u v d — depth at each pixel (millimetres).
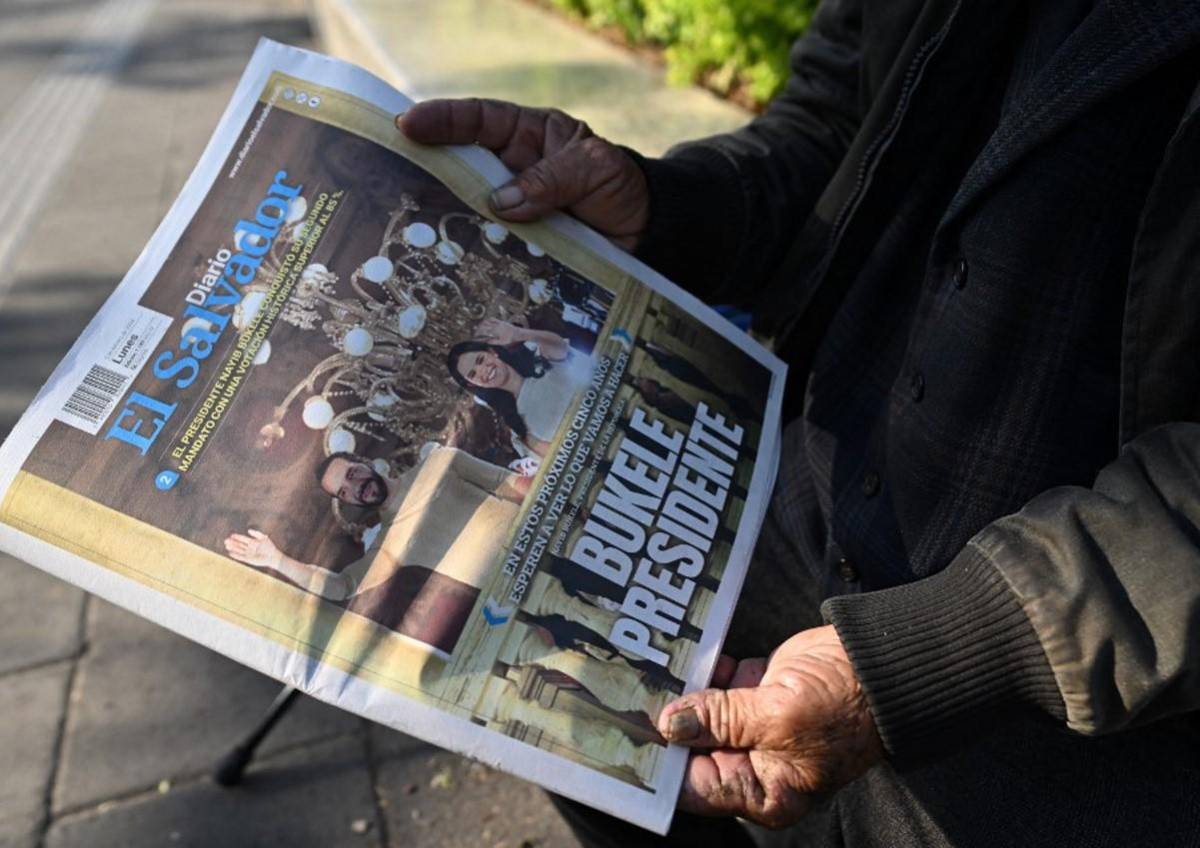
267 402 848
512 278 949
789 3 2639
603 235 1043
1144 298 713
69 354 851
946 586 741
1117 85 725
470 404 889
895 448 903
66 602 2174
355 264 907
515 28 3684
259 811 1728
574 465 894
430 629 808
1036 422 812
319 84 958
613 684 826
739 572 901
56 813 1740
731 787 791
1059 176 769
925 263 955
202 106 5145
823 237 1065
